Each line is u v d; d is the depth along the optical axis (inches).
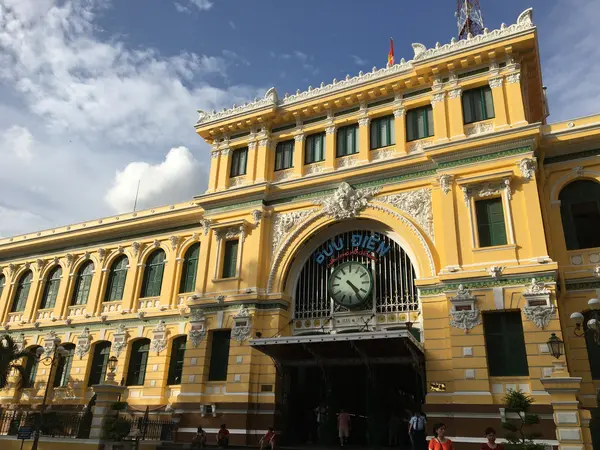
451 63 911.7
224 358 968.3
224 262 1039.6
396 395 864.3
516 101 855.1
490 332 761.0
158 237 1249.4
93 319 1237.1
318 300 953.5
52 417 882.8
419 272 848.3
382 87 982.4
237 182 1095.6
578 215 821.9
